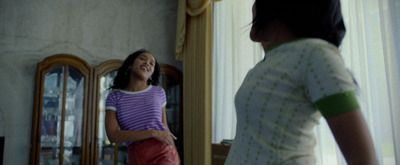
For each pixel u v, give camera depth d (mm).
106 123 1768
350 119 510
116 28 3740
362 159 497
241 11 3119
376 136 1880
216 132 3326
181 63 4066
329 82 530
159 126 1823
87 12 3605
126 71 1959
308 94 575
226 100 3234
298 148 585
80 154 3104
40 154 2957
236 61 3131
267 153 599
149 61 1932
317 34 637
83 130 3119
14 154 3057
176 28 4094
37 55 3279
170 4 4141
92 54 3553
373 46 1980
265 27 687
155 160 1702
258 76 653
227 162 725
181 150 3611
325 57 552
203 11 3480
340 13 659
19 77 3180
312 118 599
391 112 1811
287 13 640
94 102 3221
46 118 3023
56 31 3408
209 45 3387
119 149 3318
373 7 2010
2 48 3150
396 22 1848
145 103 1821
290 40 657
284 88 599
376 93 1930
